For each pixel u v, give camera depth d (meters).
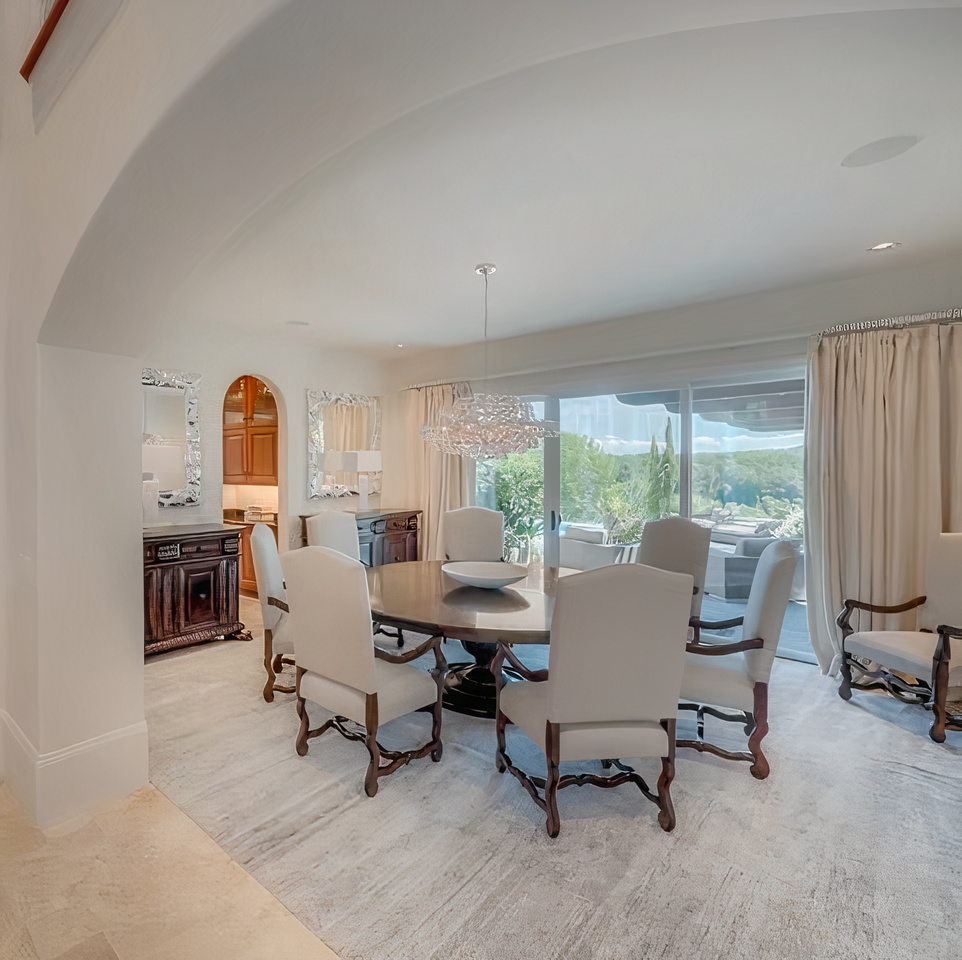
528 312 4.15
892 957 1.45
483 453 3.42
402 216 2.52
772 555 2.36
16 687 2.15
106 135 1.46
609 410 4.64
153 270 1.81
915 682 3.24
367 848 1.86
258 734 2.64
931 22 1.39
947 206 2.47
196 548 3.92
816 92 1.69
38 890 1.67
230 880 1.71
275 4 0.97
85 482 2.06
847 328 3.37
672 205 2.45
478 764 2.39
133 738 2.17
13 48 2.03
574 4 1.02
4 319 2.19
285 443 5.11
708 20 1.11
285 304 3.91
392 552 5.42
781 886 1.69
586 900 1.63
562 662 1.81
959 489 3.06
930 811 2.08
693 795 2.18
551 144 1.95
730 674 2.37
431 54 1.12
